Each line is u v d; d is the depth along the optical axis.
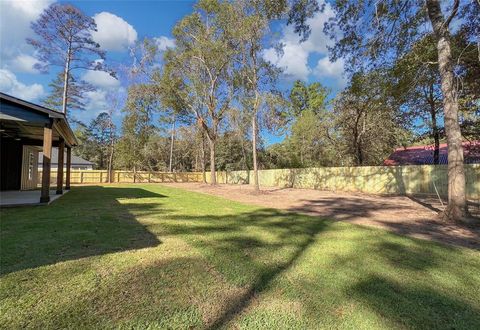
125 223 6.05
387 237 5.29
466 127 12.98
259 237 5.15
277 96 15.38
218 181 30.27
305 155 28.52
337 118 21.78
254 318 2.41
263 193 15.17
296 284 3.12
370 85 11.09
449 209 7.02
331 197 13.27
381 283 3.18
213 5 16.03
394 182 15.26
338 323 2.36
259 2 13.62
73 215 6.87
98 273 3.25
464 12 7.68
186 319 2.37
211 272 3.40
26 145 15.21
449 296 2.90
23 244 4.25
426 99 15.77
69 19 22.50
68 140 13.69
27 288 2.82
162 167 39.62
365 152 23.05
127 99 24.67
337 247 4.57
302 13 9.38
